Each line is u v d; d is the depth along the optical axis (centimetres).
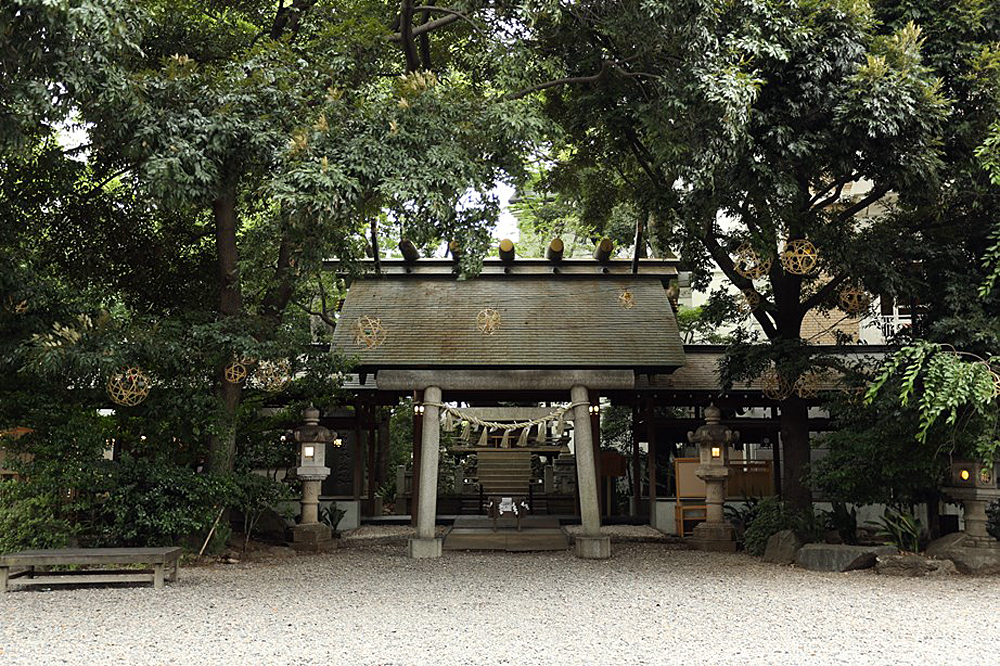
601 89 1266
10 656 608
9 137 868
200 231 1466
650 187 1477
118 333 1121
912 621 761
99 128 977
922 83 1004
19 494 1093
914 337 1228
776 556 1227
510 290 1702
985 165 1011
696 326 2112
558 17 1038
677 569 1145
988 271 1160
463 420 1352
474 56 1327
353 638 679
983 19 1123
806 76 1029
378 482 2202
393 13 1318
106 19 825
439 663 593
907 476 1147
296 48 1220
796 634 702
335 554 1333
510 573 1099
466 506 2148
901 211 1358
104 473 1132
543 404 2262
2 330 1141
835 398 1284
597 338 1529
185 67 1037
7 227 1166
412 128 973
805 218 1189
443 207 936
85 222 1331
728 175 1073
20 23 798
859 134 1030
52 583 943
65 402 1183
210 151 990
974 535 1110
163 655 615
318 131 938
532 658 609
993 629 723
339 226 984
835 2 1012
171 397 1202
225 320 1214
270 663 592
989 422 1030
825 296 1425
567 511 2097
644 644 660
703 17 959
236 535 1405
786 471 1430
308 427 1412
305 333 1289
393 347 1496
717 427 1443
